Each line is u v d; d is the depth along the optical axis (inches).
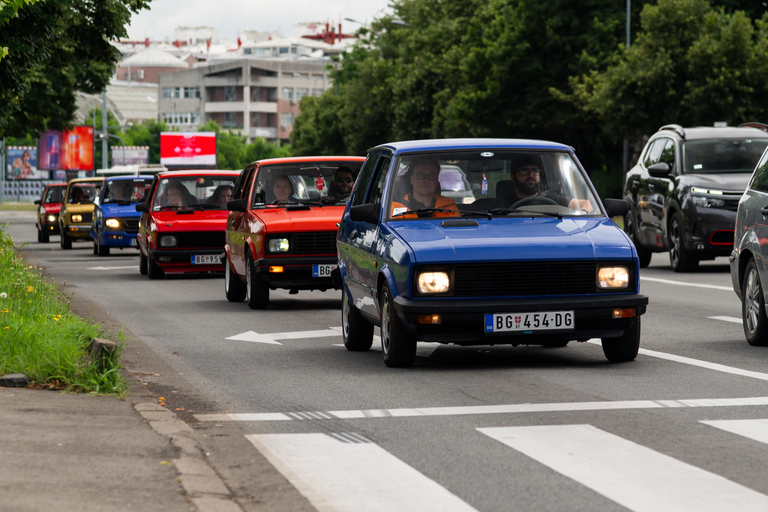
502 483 266.2
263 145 6983.3
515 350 498.0
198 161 4854.8
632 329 444.8
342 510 244.4
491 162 471.8
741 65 1862.7
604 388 393.4
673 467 279.4
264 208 739.4
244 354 508.1
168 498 245.8
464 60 2502.5
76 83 2027.6
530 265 427.5
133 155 5959.6
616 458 289.7
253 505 248.5
